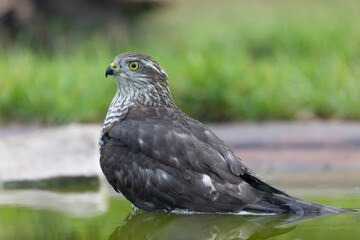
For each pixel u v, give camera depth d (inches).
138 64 361.1
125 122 338.3
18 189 412.2
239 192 308.0
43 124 683.4
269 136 568.1
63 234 281.7
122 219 312.7
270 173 444.5
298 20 1076.5
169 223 301.6
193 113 698.2
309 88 700.0
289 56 914.7
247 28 1084.5
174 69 746.2
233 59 768.3
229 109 692.7
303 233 269.6
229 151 323.9
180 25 1157.7
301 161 492.7
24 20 1021.2
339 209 307.9
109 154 331.6
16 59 815.1
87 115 683.4
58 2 1045.8
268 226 285.9
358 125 608.4
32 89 703.7
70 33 1044.5
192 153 313.7
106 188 416.5
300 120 670.5
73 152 476.1
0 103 696.4
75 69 757.9
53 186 426.3
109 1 1076.5
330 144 540.1
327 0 1153.4
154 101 362.9
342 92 684.1
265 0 1302.9
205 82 699.4
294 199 309.1
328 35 946.7
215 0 1370.6
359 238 257.8
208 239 273.7
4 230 289.7
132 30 1088.2
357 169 453.1
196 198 309.6
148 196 318.0
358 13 1045.8
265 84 708.0
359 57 803.4
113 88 713.0
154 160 317.7
